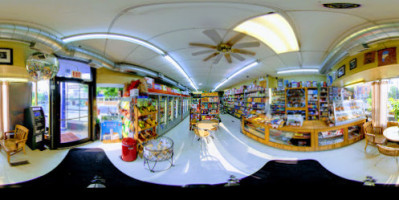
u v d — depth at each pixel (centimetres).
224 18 250
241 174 282
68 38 303
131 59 460
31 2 198
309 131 398
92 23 258
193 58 464
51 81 397
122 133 468
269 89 741
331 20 247
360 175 278
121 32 294
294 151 398
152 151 295
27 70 307
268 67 575
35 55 299
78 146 431
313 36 306
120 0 198
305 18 244
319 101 643
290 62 499
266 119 494
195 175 278
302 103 667
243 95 1020
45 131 431
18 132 361
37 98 436
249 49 390
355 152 380
